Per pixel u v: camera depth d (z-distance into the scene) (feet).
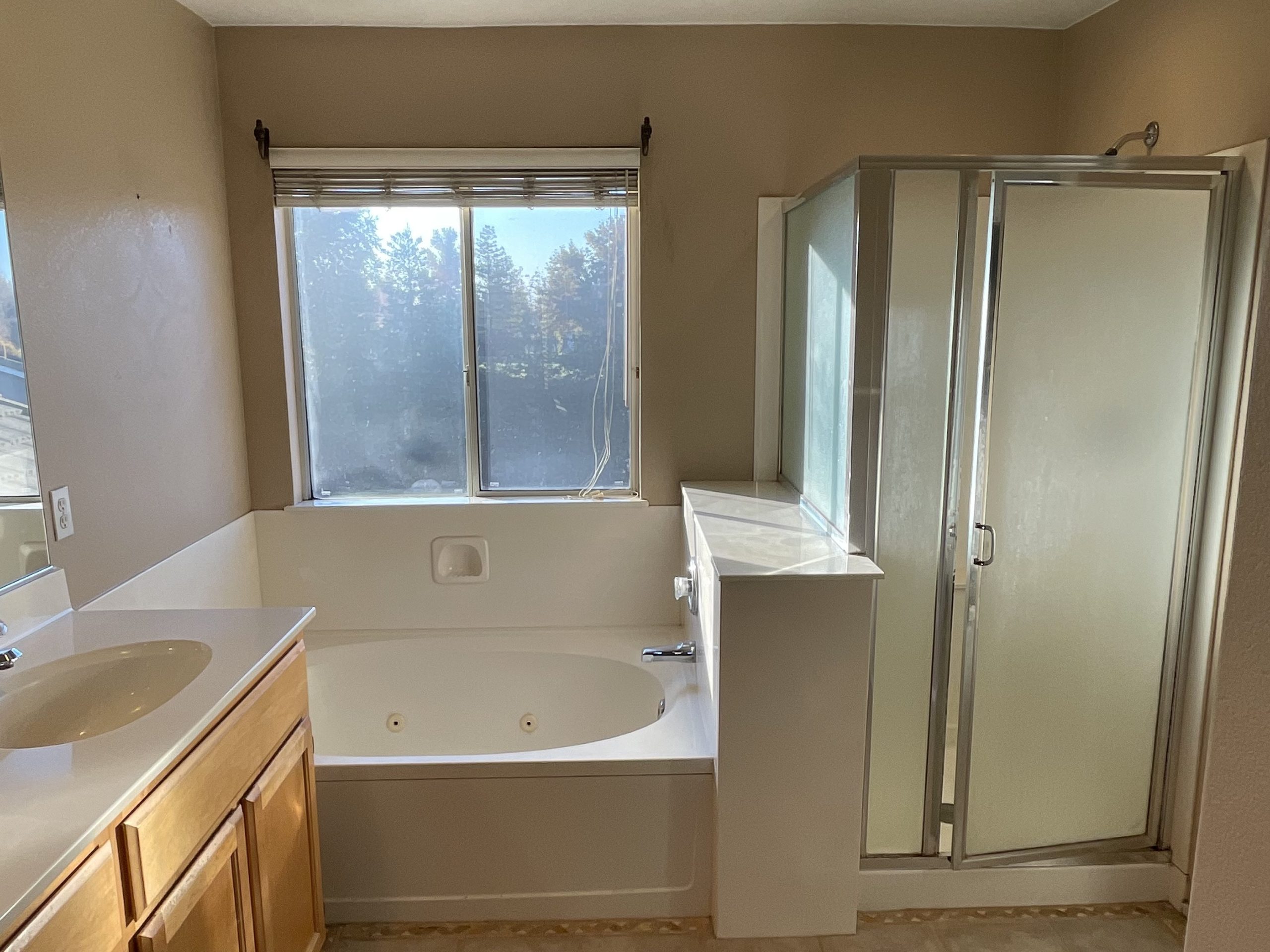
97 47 6.48
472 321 9.36
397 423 9.60
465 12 8.25
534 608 9.73
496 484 9.77
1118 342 6.73
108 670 5.30
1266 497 2.14
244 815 5.06
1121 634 7.20
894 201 6.46
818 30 8.71
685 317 9.17
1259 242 6.36
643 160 8.87
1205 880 2.41
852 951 6.91
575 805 7.05
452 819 7.03
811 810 6.87
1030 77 8.87
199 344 8.12
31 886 3.14
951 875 7.35
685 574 9.30
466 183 8.85
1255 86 6.34
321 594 9.58
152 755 4.07
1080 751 7.38
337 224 9.18
